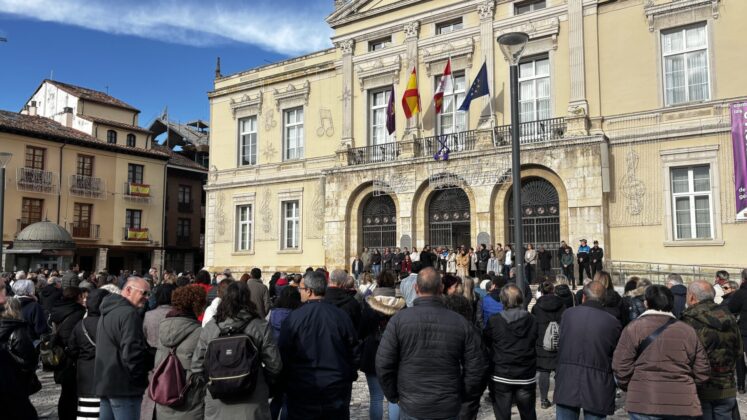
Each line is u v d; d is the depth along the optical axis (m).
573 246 21.94
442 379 5.16
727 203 20.39
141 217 45.56
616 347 5.72
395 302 7.62
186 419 5.55
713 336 6.15
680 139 21.39
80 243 41.31
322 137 30.91
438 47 27.03
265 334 5.28
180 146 58.50
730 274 20.02
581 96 23.19
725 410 6.21
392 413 7.47
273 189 32.62
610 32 23.12
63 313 7.38
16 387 4.02
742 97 20.42
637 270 21.55
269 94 33.41
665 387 5.32
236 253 33.75
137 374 5.88
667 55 22.12
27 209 38.69
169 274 12.89
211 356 5.04
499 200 24.16
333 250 28.33
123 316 6.03
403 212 26.17
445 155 24.89
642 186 21.89
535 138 24.06
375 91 29.28
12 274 19.77
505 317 6.86
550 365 8.81
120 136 45.44
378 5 29.17
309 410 5.58
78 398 6.57
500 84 25.11
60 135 40.31
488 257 22.38
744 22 20.56
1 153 19.75
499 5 25.48
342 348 5.79
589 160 21.89
